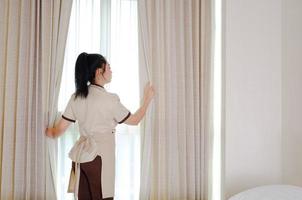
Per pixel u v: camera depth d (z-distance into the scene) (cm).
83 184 176
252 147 223
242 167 221
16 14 199
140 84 214
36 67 198
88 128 174
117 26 217
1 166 198
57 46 202
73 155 178
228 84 218
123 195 220
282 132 229
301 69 209
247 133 222
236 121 220
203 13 223
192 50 222
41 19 198
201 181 223
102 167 174
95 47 215
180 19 219
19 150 197
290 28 220
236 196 175
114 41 217
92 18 214
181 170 221
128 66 220
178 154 221
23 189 198
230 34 219
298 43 212
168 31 216
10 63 197
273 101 228
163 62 217
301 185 209
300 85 210
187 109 223
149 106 213
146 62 212
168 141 217
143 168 214
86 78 177
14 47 198
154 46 217
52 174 202
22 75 197
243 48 221
